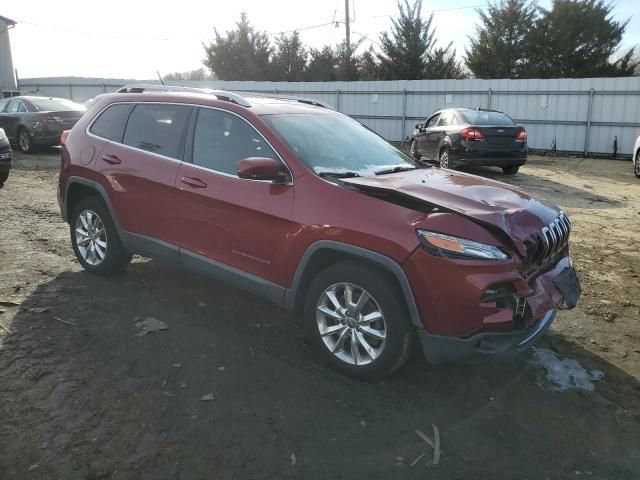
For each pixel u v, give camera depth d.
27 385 3.39
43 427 3.01
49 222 7.42
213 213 4.15
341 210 3.53
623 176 13.76
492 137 12.25
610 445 3.09
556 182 12.47
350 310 3.60
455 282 3.17
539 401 3.50
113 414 3.16
